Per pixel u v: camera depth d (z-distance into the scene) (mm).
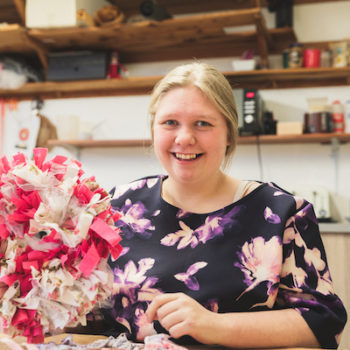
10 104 3514
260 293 1026
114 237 837
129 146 3328
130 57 3377
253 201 1119
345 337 2352
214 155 1048
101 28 2959
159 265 1083
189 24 2900
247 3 3215
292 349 893
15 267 835
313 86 3074
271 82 3107
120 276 1105
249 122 2789
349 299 2391
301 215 1079
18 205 849
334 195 2977
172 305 896
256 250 1064
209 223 1108
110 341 893
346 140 2941
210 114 1021
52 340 974
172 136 1043
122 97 3391
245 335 898
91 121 3412
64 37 3096
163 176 1239
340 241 2439
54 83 3264
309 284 1026
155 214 1161
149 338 854
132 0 3314
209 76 1047
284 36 3033
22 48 3328
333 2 3121
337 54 2904
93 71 3166
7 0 3502
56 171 894
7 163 907
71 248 847
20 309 841
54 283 809
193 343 986
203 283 1041
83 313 850
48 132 3434
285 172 3057
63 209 854
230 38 3086
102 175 3342
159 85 1098
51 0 2980
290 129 2865
